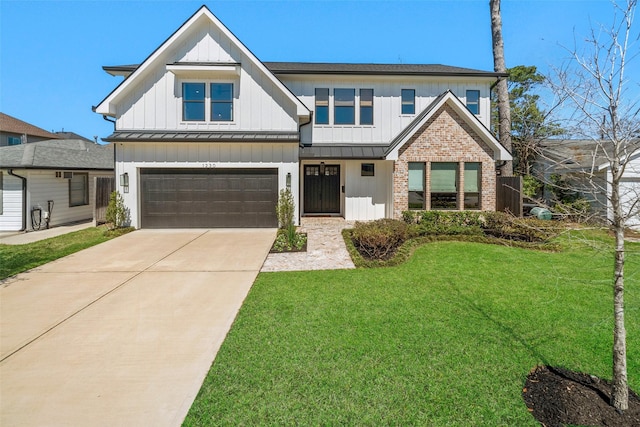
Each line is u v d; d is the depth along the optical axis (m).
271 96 13.66
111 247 10.25
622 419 3.05
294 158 13.54
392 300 5.82
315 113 15.70
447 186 13.83
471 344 4.27
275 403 3.19
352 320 4.99
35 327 4.91
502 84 16.08
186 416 3.04
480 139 13.70
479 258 8.79
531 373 3.72
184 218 13.52
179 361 3.96
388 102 15.80
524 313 5.25
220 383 3.51
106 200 14.92
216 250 9.84
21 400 3.30
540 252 9.52
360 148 15.41
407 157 13.62
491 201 13.72
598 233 5.66
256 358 3.97
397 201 13.65
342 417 3.00
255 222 13.68
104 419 3.03
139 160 13.31
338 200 17.17
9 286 6.73
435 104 13.40
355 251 9.31
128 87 13.16
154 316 5.26
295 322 4.94
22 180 13.55
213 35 13.50
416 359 3.93
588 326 4.79
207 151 13.41
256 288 6.52
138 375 3.69
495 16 16.08
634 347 4.23
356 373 3.65
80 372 3.77
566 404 3.23
